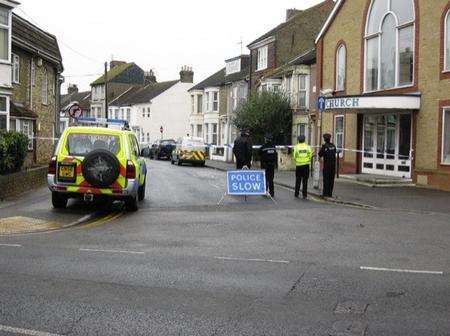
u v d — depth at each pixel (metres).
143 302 6.54
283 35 42.31
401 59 23.39
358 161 26.52
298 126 34.72
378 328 5.69
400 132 23.47
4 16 23.14
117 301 6.57
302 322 5.87
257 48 45.06
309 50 40.91
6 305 6.38
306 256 9.09
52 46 33.88
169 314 6.11
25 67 29.16
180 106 70.75
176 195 18.70
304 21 42.69
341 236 10.97
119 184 14.02
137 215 13.96
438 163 20.88
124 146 14.41
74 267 8.18
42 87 32.38
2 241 10.20
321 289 7.11
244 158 19.16
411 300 6.64
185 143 40.28
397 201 16.92
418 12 22.05
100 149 14.00
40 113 31.70
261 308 6.34
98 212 14.35
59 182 14.03
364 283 7.40
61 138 14.46
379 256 9.09
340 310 6.27
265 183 17.88
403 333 5.54
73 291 6.96
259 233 11.31
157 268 8.18
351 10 27.09
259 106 35.16
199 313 6.15
